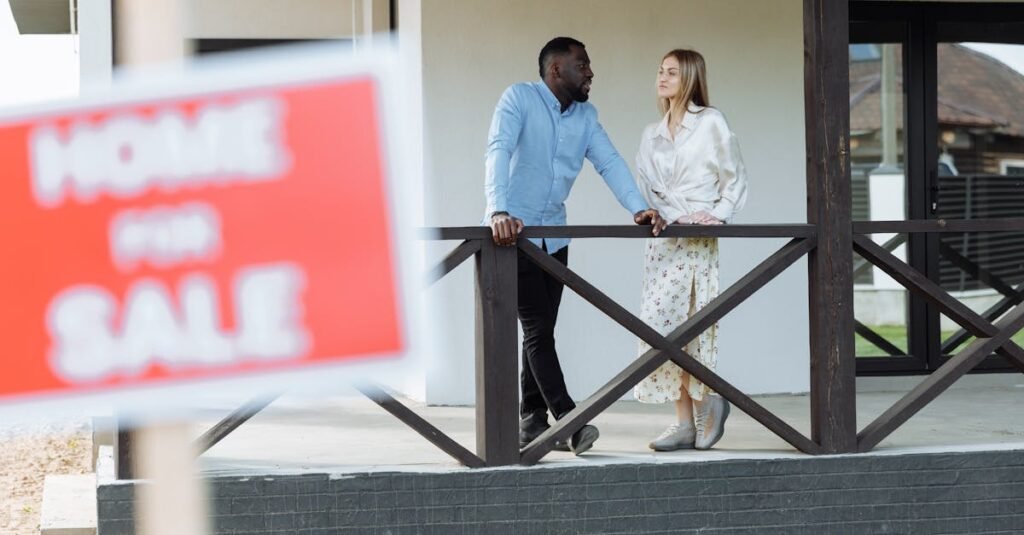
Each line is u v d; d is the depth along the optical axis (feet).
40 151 5.92
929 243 41.04
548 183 25.75
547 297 25.82
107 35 28.89
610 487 24.70
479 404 24.73
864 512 25.68
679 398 26.23
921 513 25.89
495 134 24.99
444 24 36.09
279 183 6.13
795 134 38.27
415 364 6.34
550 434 24.56
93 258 5.96
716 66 37.73
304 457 25.86
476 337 24.79
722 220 25.55
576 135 25.89
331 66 6.20
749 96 37.99
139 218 6.02
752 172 38.04
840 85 25.66
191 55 6.29
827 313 25.72
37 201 5.92
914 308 40.78
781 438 26.66
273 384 6.16
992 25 41.01
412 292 6.27
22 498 41.29
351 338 6.26
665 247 26.14
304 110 6.16
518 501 24.34
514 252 24.31
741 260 37.93
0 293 5.86
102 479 23.26
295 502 23.73
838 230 25.66
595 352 37.09
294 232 6.14
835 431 25.75
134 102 6.01
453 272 36.01
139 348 6.01
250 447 27.40
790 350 38.37
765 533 25.30
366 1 41.88
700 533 25.07
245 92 6.11
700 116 25.72
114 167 5.99
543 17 36.60
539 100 25.52
